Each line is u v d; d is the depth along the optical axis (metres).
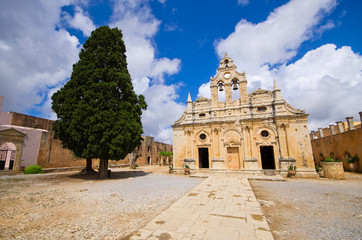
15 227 6.38
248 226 6.05
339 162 18.77
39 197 10.62
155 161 59.22
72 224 6.68
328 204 9.63
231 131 23.67
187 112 26.61
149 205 9.05
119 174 24.16
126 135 18.41
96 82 19.30
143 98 23.03
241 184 14.27
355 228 6.60
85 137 17.75
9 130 21.81
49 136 26.20
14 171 21.84
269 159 28.98
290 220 7.38
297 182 16.66
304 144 20.47
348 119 26.45
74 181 17.17
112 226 6.49
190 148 25.14
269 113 22.62
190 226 6.06
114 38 21.20
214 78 26.34
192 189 12.30
